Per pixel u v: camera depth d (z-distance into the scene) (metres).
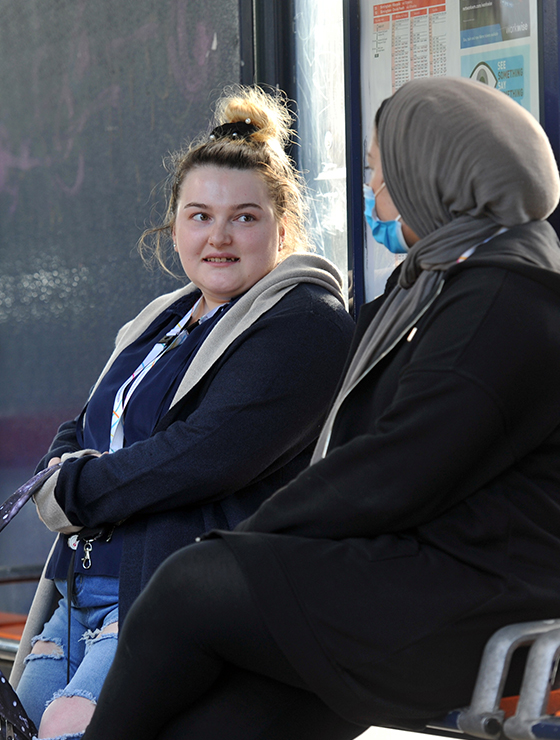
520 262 3.48
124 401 5.59
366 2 6.40
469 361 3.36
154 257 8.08
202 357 5.29
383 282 6.50
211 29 7.51
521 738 3.18
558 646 3.24
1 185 9.08
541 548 3.48
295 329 5.18
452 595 3.34
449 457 3.33
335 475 3.50
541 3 5.70
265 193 5.61
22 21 8.79
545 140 3.79
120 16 8.12
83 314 8.59
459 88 3.77
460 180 3.67
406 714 3.40
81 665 4.94
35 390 8.92
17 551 9.04
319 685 3.32
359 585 3.34
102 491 5.01
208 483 4.95
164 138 7.92
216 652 3.54
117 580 5.12
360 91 6.46
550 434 3.55
